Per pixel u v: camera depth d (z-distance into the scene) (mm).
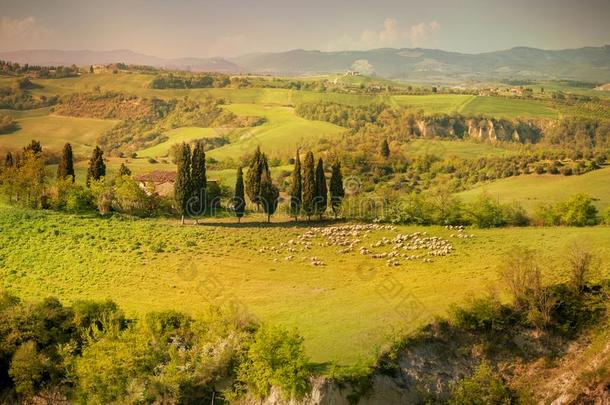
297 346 49906
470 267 74688
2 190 105125
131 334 53062
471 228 97125
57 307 58969
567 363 56562
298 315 60938
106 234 90000
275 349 49656
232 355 52375
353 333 56312
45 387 53188
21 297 66000
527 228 95375
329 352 52969
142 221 100375
